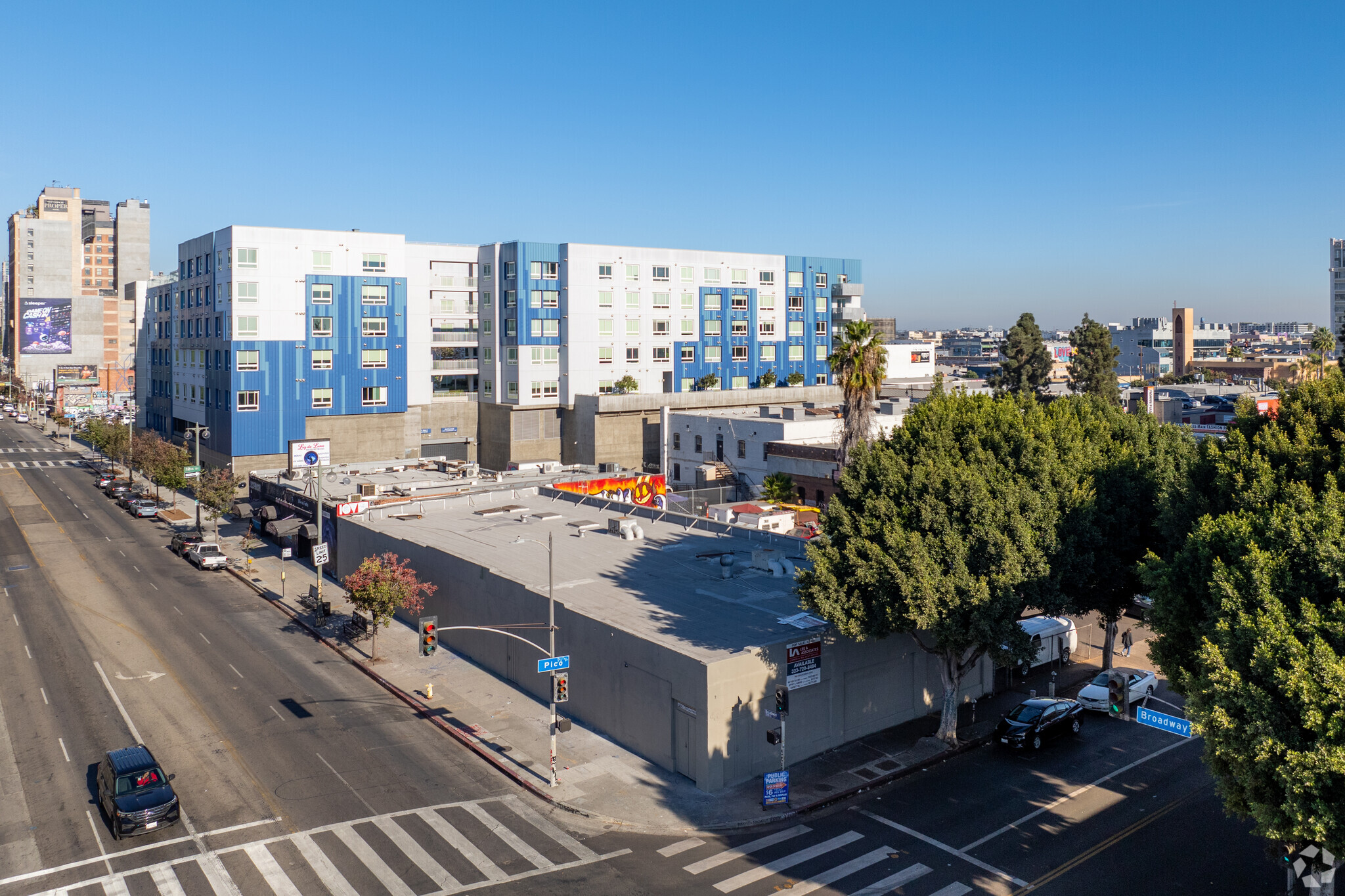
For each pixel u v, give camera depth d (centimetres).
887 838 2841
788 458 7375
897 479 3356
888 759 3456
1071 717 3694
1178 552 2572
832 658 3559
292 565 6700
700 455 8481
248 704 3953
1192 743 3609
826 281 12750
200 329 10150
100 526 8256
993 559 3166
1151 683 4072
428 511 6331
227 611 5484
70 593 5856
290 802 3048
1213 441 2947
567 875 2598
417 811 3002
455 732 3656
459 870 2620
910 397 10200
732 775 3241
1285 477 2586
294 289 9356
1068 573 3278
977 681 4166
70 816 2945
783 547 4953
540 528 5644
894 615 3212
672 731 3325
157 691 4094
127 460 11444
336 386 9638
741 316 11862
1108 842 2809
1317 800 1914
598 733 3691
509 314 10438
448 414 10775
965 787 3228
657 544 5147
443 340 10719
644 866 2656
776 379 12188
